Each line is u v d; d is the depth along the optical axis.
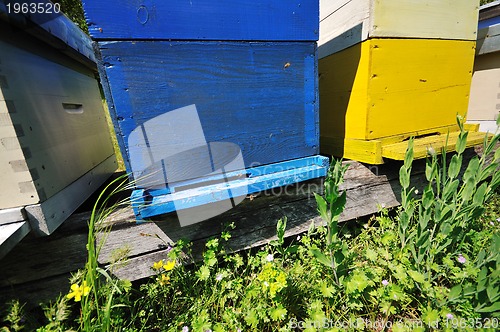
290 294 0.95
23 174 0.68
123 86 0.73
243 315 0.90
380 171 1.31
